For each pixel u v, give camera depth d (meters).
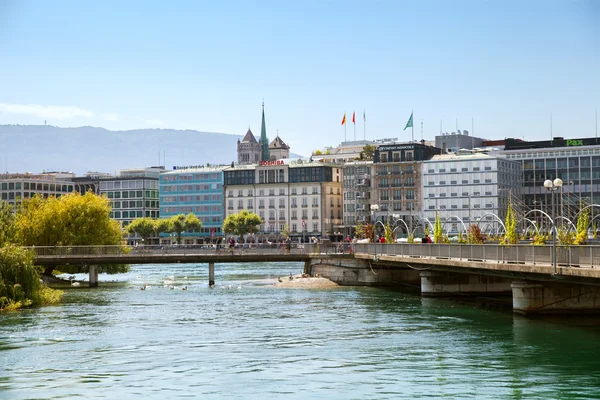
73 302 75.38
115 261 97.44
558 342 47.31
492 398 34.00
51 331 54.09
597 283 44.38
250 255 102.31
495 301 75.38
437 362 41.81
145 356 44.22
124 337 51.38
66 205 105.88
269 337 51.25
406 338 50.22
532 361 41.69
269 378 38.12
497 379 37.50
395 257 81.00
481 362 41.62
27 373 39.59
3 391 35.88
